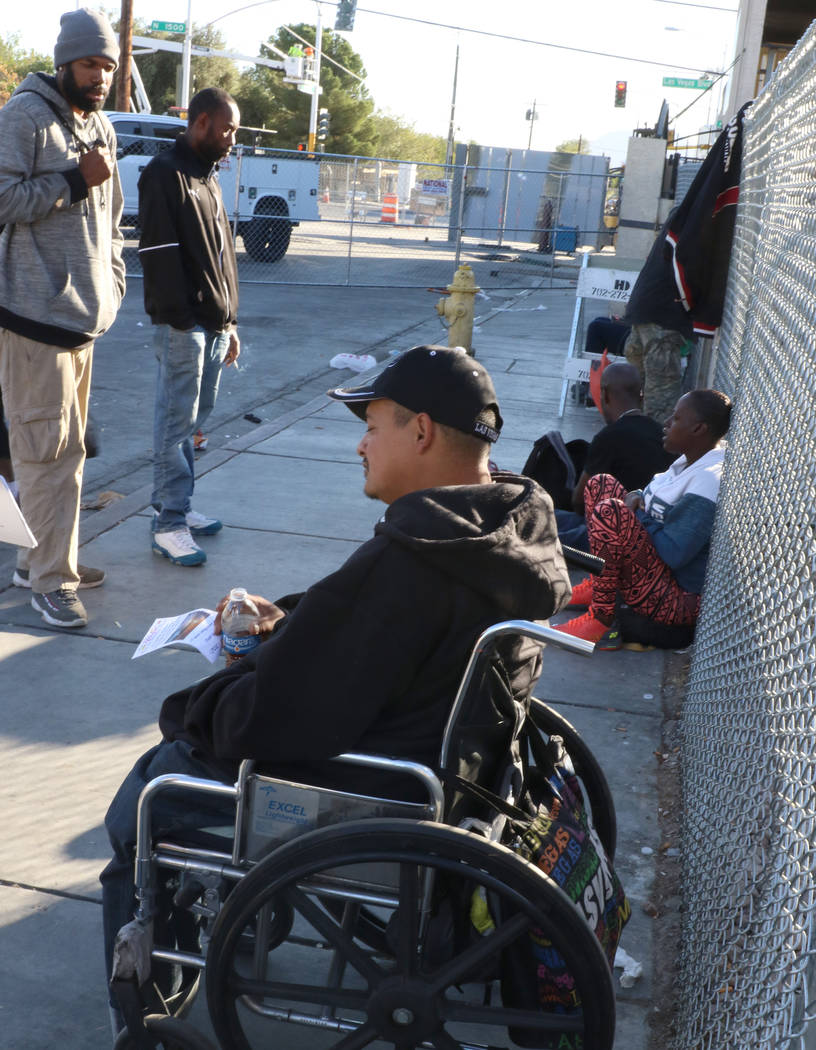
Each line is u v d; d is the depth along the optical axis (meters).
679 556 4.45
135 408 9.06
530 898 1.81
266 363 11.47
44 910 2.80
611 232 25.77
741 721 2.63
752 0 9.89
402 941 1.89
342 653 1.90
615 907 2.17
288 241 22.55
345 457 7.53
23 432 4.27
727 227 6.41
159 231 4.80
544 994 2.00
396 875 1.92
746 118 5.90
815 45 2.85
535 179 26.39
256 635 2.30
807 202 2.69
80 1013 2.48
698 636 4.11
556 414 9.46
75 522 4.50
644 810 3.40
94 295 4.22
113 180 4.39
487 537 1.89
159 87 61.69
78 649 4.32
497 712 2.05
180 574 5.18
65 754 3.54
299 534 5.87
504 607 1.95
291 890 1.95
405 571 1.89
